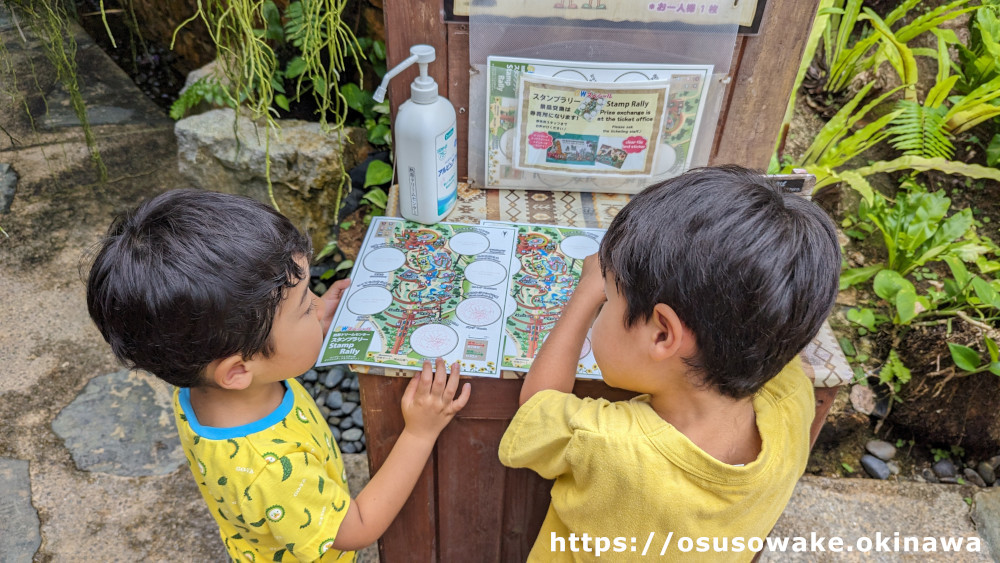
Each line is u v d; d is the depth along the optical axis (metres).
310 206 2.16
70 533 1.58
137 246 0.72
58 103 2.73
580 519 0.83
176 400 0.91
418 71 1.16
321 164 2.08
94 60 2.89
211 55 2.66
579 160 1.24
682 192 0.69
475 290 1.07
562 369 0.91
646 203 0.71
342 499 0.92
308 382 2.00
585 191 1.31
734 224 0.65
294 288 0.80
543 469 0.86
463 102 1.20
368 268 1.10
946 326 1.79
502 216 1.24
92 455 1.74
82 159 2.55
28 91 2.73
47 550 1.55
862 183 1.95
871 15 2.23
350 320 1.01
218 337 0.74
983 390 1.70
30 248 2.26
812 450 1.82
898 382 1.83
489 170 1.27
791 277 0.65
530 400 0.86
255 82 2.19
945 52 2.16
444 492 1.16
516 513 1.20
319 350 0.89
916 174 2.22
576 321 0.93
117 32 2.93
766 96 1.19
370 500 0.96
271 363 0.82
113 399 1.86
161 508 1.64
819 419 1.03
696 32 1.09
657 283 0.68
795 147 2.31
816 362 0.97
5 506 1.62
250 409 0.88
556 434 0.81
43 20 2.26
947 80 2.12
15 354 1.96
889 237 1.92
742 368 0.70
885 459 1.80
